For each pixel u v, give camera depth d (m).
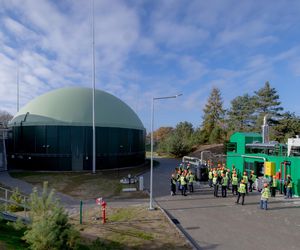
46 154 36.78
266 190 18.16
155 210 17.61
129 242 12.49
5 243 9.92
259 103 64.31
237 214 16.98
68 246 10.17
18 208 17.89
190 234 13.60
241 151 30.27
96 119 38.59
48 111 38.62
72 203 20.23
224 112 79.75
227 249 11.82
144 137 48.50
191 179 23.61
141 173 35.03
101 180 29.55
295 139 23.77
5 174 33.62
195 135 72.12
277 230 14.10
